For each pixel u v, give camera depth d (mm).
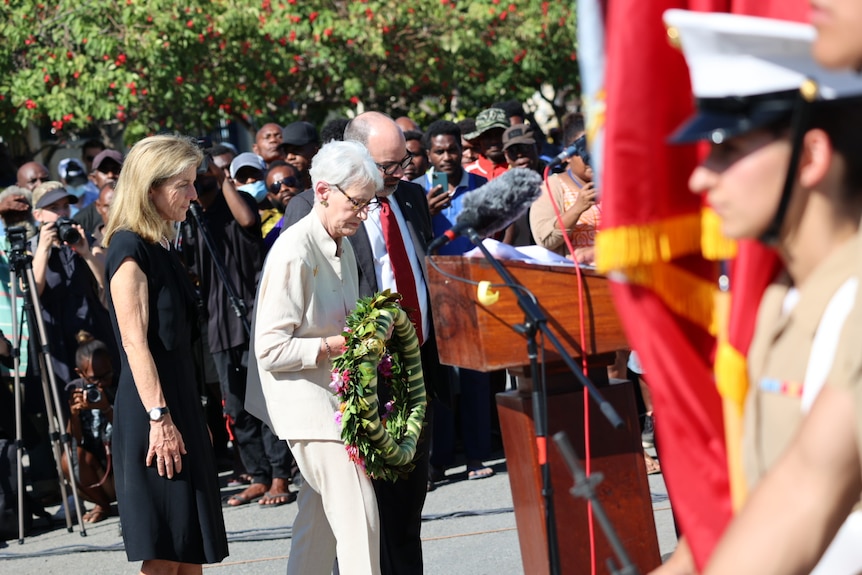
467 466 12453
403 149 8430
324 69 21516
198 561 7035
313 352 6871
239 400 11930
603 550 5781
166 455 6906
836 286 2803
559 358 5664
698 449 3355
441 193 11914
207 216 12062
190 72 19562
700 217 3334
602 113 3449
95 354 11883
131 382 7055
